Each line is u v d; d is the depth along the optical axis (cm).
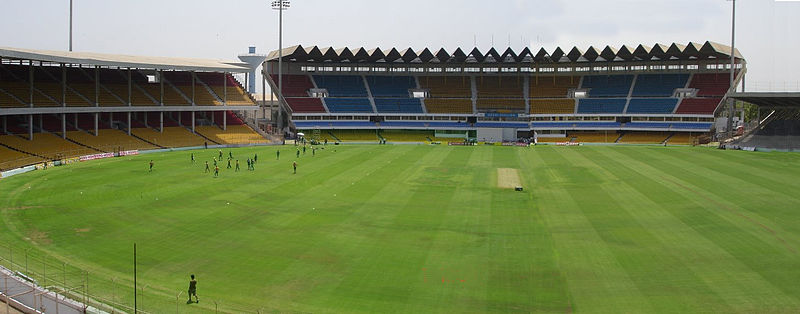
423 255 4066
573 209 5588
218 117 13275
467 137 14200
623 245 4331
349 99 14862
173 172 7712
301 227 4797
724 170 8188
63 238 4412
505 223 5009
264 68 15312
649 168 8456
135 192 6200
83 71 11394
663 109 13775
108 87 11200
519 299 3275
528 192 6500
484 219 5153
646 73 15138
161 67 10656
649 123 13712
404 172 8000
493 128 14138
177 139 11350
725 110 14212
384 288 3434
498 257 4031
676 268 3800
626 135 13700
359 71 15825
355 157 9850
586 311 3111
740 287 3447
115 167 8175
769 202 5844
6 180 6938
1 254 3969
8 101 8931
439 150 11438
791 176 7575
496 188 6744
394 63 15825
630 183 7075
